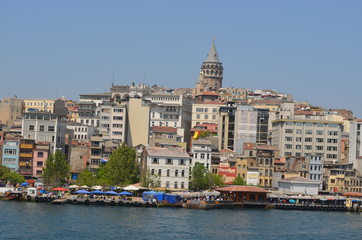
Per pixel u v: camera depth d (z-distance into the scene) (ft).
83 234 645.10
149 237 645.10
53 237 623.36
